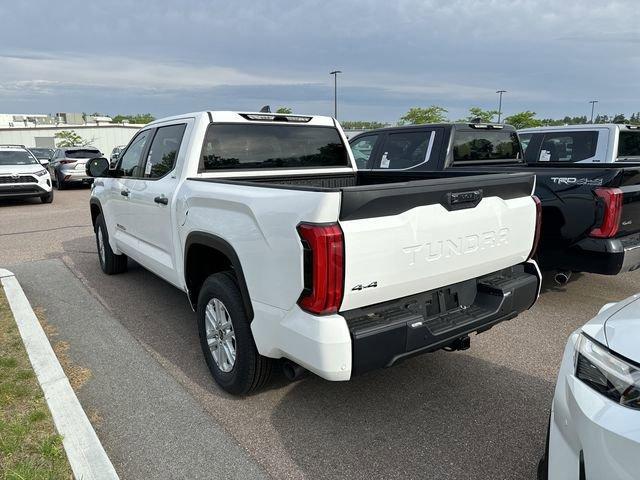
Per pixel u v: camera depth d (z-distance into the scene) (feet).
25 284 19.94
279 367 11.07
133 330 15.10
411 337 8.82
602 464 5.62
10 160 47.75
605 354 6.13
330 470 8.76
